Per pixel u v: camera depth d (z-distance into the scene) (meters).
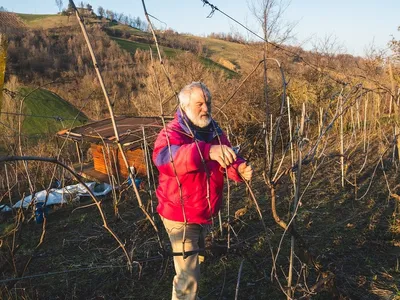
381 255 3.55
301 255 2.60
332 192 5.28
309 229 4.16
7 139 5.31
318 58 10.00
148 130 5.68
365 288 3.04
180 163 2.07
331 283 2.62
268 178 2.26
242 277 3.32
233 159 1.96
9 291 3.08
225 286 3.23
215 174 2.35
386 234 3.89
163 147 2.21
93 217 5.21
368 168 6.30
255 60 11.32
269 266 3.45
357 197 5.06
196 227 2.46
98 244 4.30
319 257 3.48
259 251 3.73
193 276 2.45
